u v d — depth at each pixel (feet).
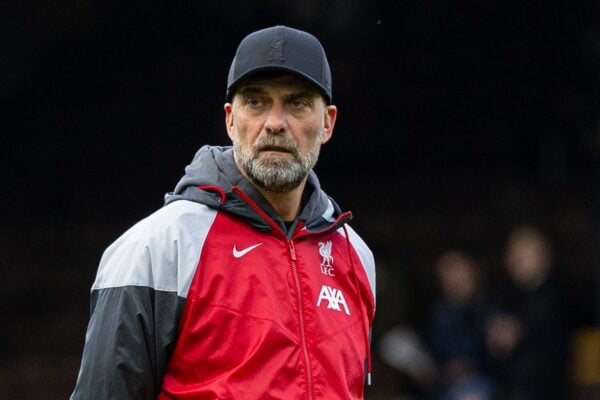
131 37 159.33
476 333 114.83
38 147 167.32
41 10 153.48
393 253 157.17
